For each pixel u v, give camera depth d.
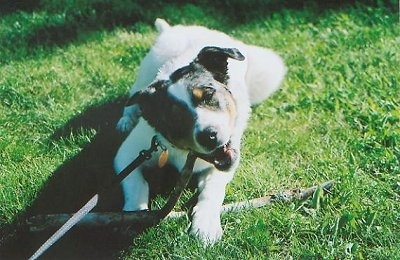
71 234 1.89
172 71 1.98
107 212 1.91
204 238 1.84
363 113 2.33
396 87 2.49
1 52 2.82
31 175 2.10
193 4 3.27
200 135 1.79
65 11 3.16
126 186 1.99
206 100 1.83
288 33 2.97
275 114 2.39
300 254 1.82
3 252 1.88
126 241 1.87
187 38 2.30
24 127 2.35
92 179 2.10
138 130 2.03
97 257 1.85
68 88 2.53
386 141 2.22
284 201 1.98
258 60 2.41
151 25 3.07
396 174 2.08
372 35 2.85
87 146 2.23
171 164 2.07
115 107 2.42
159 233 1.87
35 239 1.89
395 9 3.09
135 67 2.69
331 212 1.95
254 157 2.18
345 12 3.10
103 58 2.77
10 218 1.96
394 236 1.86
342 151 2.19
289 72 2.62
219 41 2.33
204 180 2.02
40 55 2.79
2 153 2.21
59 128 2.32
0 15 3.14
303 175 2.10
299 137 2.25
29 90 2.54
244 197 2.02
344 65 2.63
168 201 1.89
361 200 2.00
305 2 3.23
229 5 3.25
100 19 3.10
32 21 3.07
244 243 1.85
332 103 2.40
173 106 1.83
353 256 1.81
